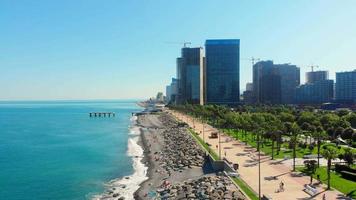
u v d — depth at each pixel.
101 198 104.31
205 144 175.62
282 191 90.50
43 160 165.25
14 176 134.00
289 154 140.25
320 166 116.81
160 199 99.44
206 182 105.38
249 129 184.38
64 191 113.44
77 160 164.25
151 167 143.12
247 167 118.31
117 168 144.88
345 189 90.81
